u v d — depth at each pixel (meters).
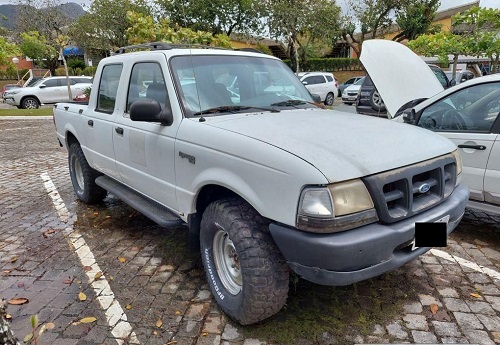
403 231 2.40
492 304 3.07
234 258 2.91
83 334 2.80
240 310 2.71
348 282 2.30
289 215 2.32
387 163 2.44
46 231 4.64
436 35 10.27
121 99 4.05
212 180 2.78
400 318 2.92
